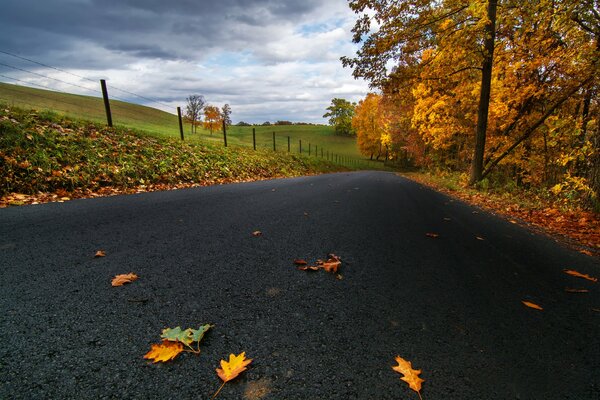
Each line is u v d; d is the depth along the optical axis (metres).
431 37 11.77
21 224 3.70
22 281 2.24
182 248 3.11
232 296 2.16
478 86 14.17
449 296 2.35
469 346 1.73
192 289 2.23
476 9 9.64
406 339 1.76
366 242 3.66
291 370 1.47
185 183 9.04
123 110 48.78
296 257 3.00
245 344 1.64
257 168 15.37
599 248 4.36
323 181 13.07
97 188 6.70
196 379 1.39
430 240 3.96
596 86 10.88
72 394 1.27
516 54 12.29
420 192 10.80
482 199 9.62
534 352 1.71
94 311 1.89
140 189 7.42
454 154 27.34
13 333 1.65
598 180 6.96
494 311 2.16
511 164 16.89
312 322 1.88
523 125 13.98
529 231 5.17
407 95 14.04
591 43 9.86
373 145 64.88
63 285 2.21
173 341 1.62
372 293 2.32
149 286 2.25
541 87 12.21
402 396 1.34
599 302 2.41
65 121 8.84
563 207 7.54
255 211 5.15
